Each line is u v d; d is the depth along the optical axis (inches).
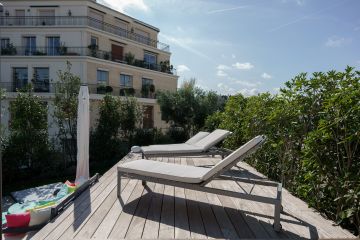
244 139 310.0
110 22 1097.4
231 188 197.0
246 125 289.7
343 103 142.2
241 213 149.5
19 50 949.2
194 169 161.8
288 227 131.6
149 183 206.1
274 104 237.6
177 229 129.3
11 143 491.5
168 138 753.0
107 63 1002.1
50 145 536.1
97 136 601.3
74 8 991.6
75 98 586.2
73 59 920.9
